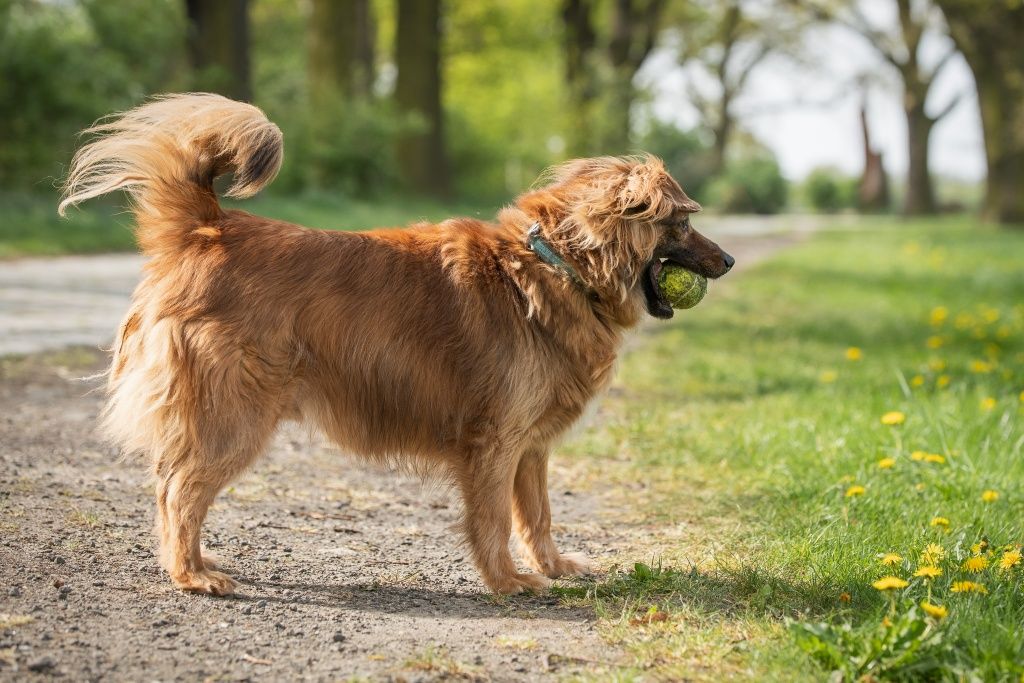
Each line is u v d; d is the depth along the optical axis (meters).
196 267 4.60
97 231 19.81
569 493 6.87
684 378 10.77
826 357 12.23
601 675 3.89
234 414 4.48
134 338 4.66
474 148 45.25
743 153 74.56
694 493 6.79
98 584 4.57
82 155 4.72
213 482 4.55
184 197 4.73
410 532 5.93
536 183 5.50
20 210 19.97
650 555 5.61
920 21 47.94
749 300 18.75
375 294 4.75
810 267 25.47
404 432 4.85
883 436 7.54
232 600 4.58
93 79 21.11
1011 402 8.45
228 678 3.74
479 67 51.19
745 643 4.17
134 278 15.48
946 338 13.67
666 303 5.30
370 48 42.31
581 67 46.06
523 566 5.48
